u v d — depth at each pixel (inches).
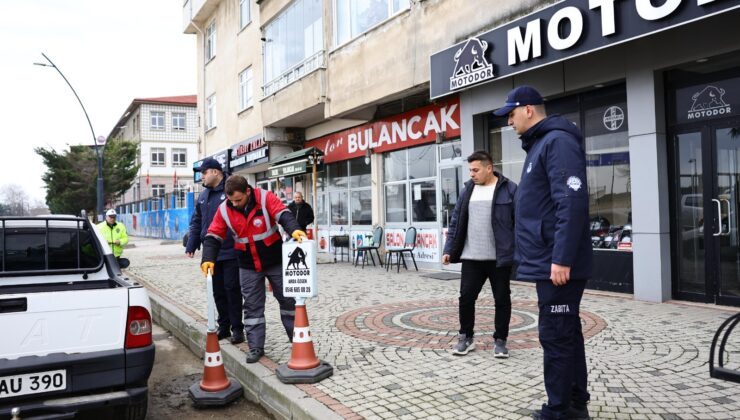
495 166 397.1
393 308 290.4
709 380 160.2
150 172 1959.9
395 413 146.6
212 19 930.7
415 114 481.7
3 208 3056.1
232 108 828.6
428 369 182.7
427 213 483.8
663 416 136.5
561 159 124.0
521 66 317.4
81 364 145.4
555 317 126.8
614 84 312.3
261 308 205.5
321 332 240.1
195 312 302.8
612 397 149.6
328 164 647.1
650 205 283.7
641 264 288.2
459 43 362.3
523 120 135.8
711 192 270.4
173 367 236.1
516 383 165.6
